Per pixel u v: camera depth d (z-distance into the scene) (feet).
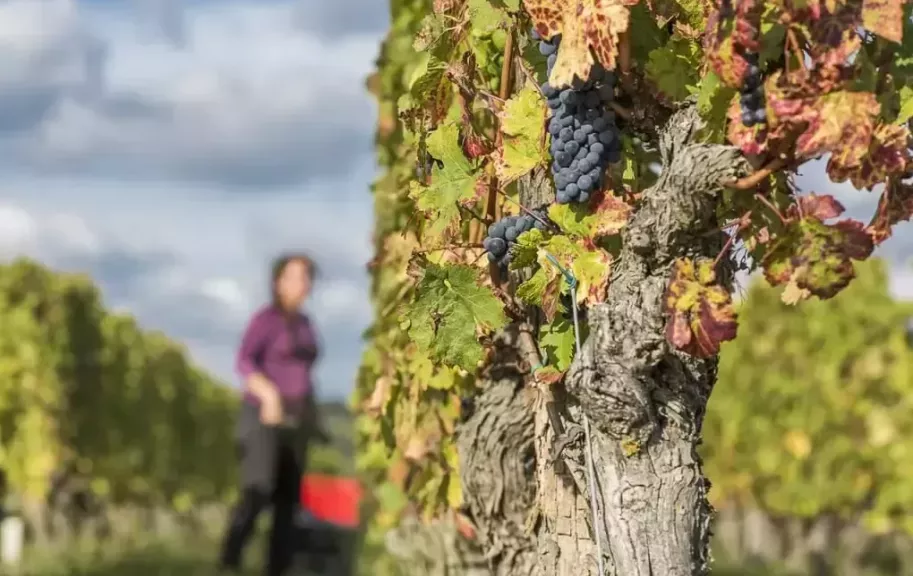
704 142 8.65
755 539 49.14
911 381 42.91
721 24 8.21
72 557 47.42
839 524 46.70
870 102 8.01
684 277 8.58
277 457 29.55
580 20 8.83
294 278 29.43
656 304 8.87
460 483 13.94
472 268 10.24
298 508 30.42
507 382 12.46
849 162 8.04
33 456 57.52
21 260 59.52
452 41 10.80
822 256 8.30
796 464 45.42
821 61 8.02
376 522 23.29
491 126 11.97
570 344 9.85
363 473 24.29
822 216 8.27
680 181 8.57
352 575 30.76
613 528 9.05
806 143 8.05
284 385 29.53
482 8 10.27
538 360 10.64
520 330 10.82
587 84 9.29
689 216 8.64
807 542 47.62
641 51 9.38
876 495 43.65
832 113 8.00
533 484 12.34
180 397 84.07
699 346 8.55
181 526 80.53
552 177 10.03
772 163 8.41
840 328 44.62
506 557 12.42
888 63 8.41
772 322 46.73
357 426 22.11
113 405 67.00
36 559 46.50
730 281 9.23
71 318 60.80
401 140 16.29
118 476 66.54
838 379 44.60
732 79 8.19
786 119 8.09
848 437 44.11
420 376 13.65
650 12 9.34
